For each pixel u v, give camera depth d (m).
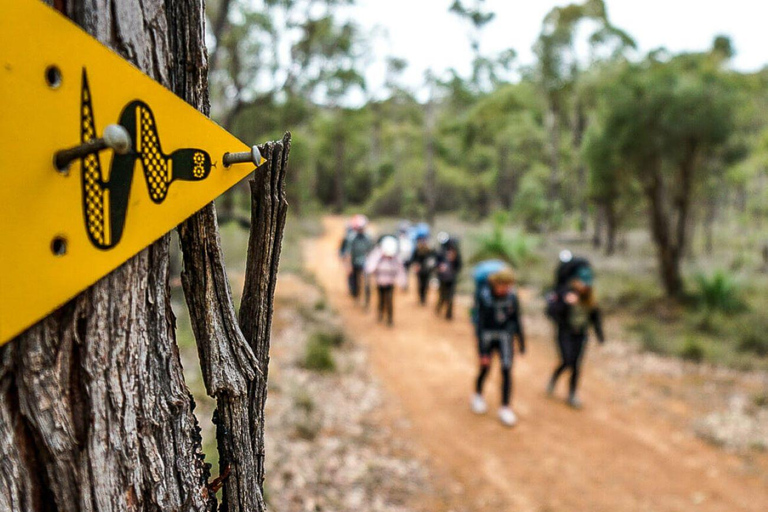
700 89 11.37
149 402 1.01
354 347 8.64
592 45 25.69
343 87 24.86
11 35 0.73
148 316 1.01
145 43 0.98
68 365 0.91
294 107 24.52
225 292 1.17
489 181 43.31
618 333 10.09
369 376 7.46
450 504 4.52
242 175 1.17
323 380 6.95
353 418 6.00
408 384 7.30
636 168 12.56
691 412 6.63
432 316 11.01
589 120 28.48
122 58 0.89
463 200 44.97
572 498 4.73
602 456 5.51
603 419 6.41
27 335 0.86
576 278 6.54
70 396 0.91
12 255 0.75
